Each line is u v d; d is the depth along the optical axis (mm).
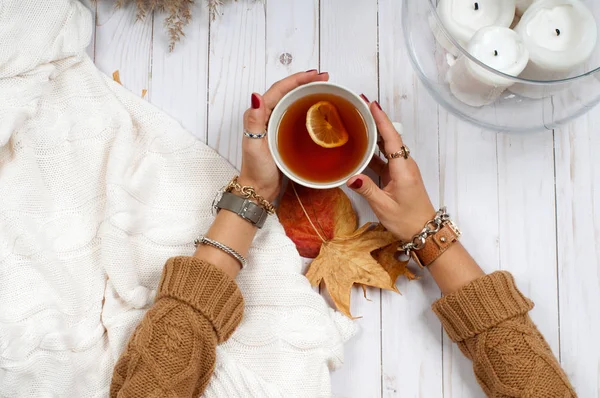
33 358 1009
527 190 1088
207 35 1087
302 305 1021
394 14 1087
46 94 1032
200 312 954
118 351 1024
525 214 1088
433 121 1086
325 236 1051
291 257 1035
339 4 1087
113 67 1087
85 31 1035
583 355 1080
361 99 974
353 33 1088
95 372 1027
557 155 1089
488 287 985
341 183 985
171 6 1049
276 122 989
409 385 1075
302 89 982
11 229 1010
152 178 1048
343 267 1043
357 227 1075
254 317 1027
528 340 965
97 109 1040
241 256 994
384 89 1088
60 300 1027
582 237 1087
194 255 996
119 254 1019
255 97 938
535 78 927
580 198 1087
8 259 1012
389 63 1087
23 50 998
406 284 1077
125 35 1087
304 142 1002
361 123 992
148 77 1085
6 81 1001
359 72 1088
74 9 1027
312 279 1046
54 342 1012
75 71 1041
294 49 1088
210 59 1087
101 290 1039
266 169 990
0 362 999
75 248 1028
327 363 1038
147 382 928
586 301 1083
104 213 1043
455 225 1019
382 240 1049
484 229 1086
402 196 1001
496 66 910
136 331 966
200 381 970
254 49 1088
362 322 1075
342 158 1002
